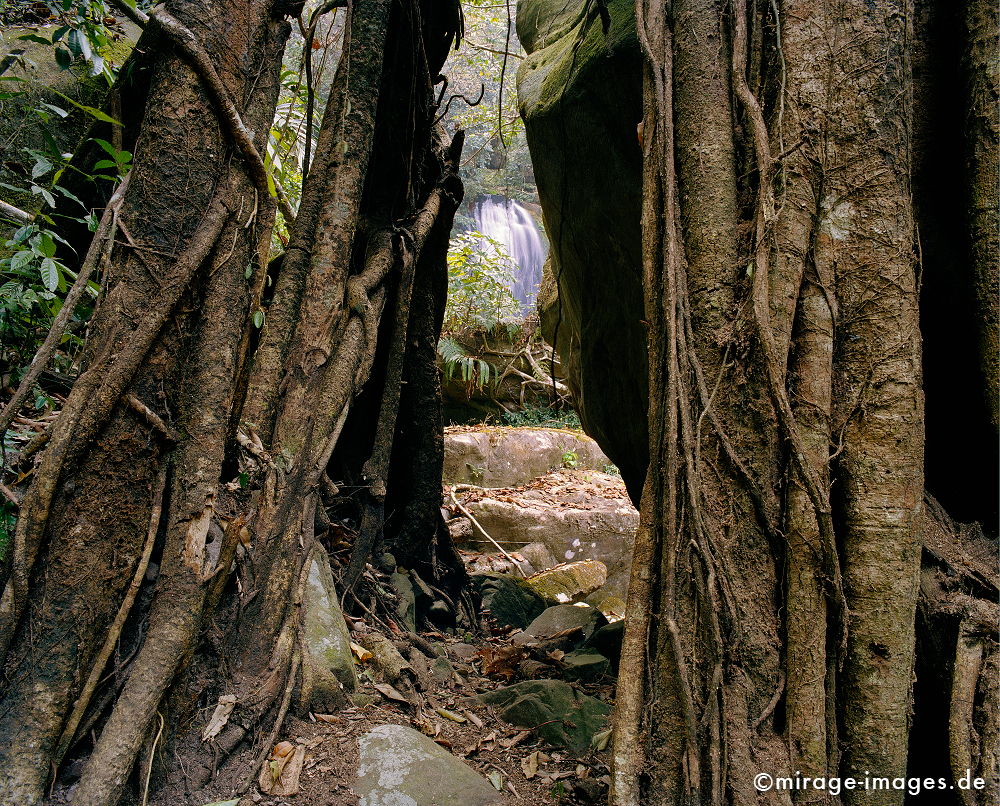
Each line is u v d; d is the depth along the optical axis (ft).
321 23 19.45
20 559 5.10
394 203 11.55
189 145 6.07
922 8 7.93
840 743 6.05
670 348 6.64
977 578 6.88
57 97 12.39
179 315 6.03
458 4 12.30
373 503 11.18
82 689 5.26
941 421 7.80
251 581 6.84
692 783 5.82
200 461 6.16
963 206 7.35
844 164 6.66
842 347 6.59
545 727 8.52
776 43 6.96
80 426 5.38
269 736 6.40
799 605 6.09
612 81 11.22
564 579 21.61
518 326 35.47
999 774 5.98
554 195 14.83
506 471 29.01
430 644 11.15
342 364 8.31
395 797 6.18
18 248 9.04
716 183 6.91
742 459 6.40
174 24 5.98
